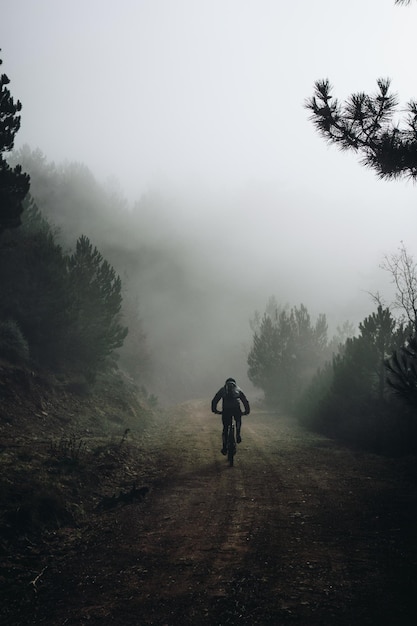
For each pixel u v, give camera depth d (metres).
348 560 4.29
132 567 4.25
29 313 15.38
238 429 9.73
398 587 3.70
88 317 17.03
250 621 3.22
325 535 5.01
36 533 5.01
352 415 12.98
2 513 5.04
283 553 4.51
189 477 8.11
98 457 8.64
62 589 3.84
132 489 6.99
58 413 12.59
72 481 6.82
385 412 11.52
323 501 6.38
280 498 6.61
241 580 3.91
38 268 15.77
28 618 3.36
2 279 15.62
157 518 5.79
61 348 16.23
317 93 6.78
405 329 12.23
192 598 3.60
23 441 8.85
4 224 14.86
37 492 5.74
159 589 3.78
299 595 3.60
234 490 7.16
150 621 3.27
